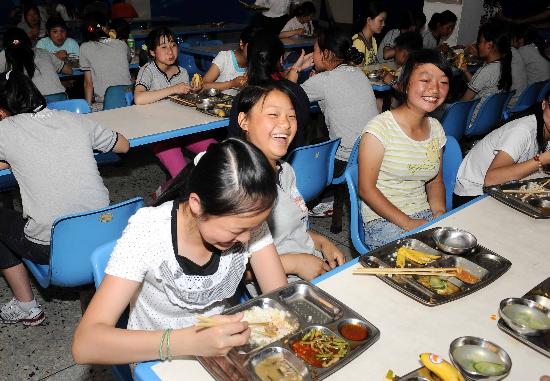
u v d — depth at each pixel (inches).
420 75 77.8
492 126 155.6
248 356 40.9
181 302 47.3
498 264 56.8
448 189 93.4
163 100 129.0
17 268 85.9
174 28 270.5
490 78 158.6
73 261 70.2
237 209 37.5
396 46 178.9
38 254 76.4
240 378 39.1
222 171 37.4
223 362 40.7
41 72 152.7
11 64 136.2
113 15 287.3
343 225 132.3
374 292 51.9
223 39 363.9
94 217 67.6
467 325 47.2
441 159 90.8
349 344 43.4
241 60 144.7
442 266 56.2
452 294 50.5
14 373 80.4
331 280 53.8
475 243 59.6
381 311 48.9
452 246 60.6
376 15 193.0
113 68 171.2
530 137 84.3
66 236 67.1
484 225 67.2
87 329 40.3
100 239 70.4
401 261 56.3
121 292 42.3
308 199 106.1
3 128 72.2
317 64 130.3
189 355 40.3
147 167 166.6
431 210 87.8
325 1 402.0
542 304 49.6
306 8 265.1
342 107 120.3
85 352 40.0
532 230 66.3
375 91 173.3
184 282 45.3
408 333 45.9
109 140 87.0
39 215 74.4
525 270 56.9
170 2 415.8
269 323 46.3
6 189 112.0
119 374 54.7
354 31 361.1
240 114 61.8
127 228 44.4
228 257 47.4
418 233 62.6
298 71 140.3
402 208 85.4
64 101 121.3
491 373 40.1
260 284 55.0
